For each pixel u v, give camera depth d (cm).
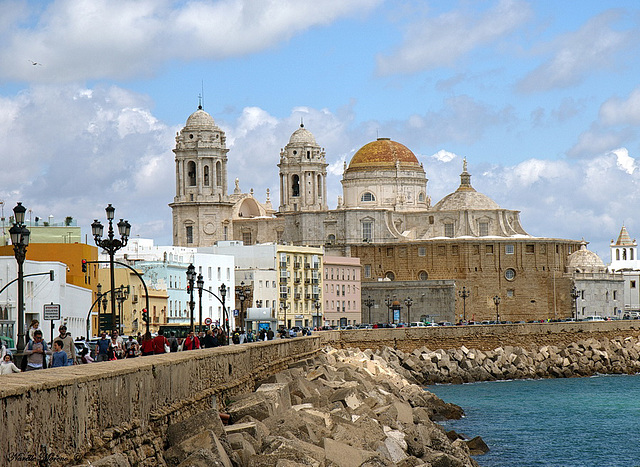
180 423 3381
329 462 3809
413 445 5284
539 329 17238
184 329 13988
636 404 11344
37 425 2269
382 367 11162
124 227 7206
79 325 12238
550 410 10681
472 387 14025
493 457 7388
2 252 13150
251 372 5603
